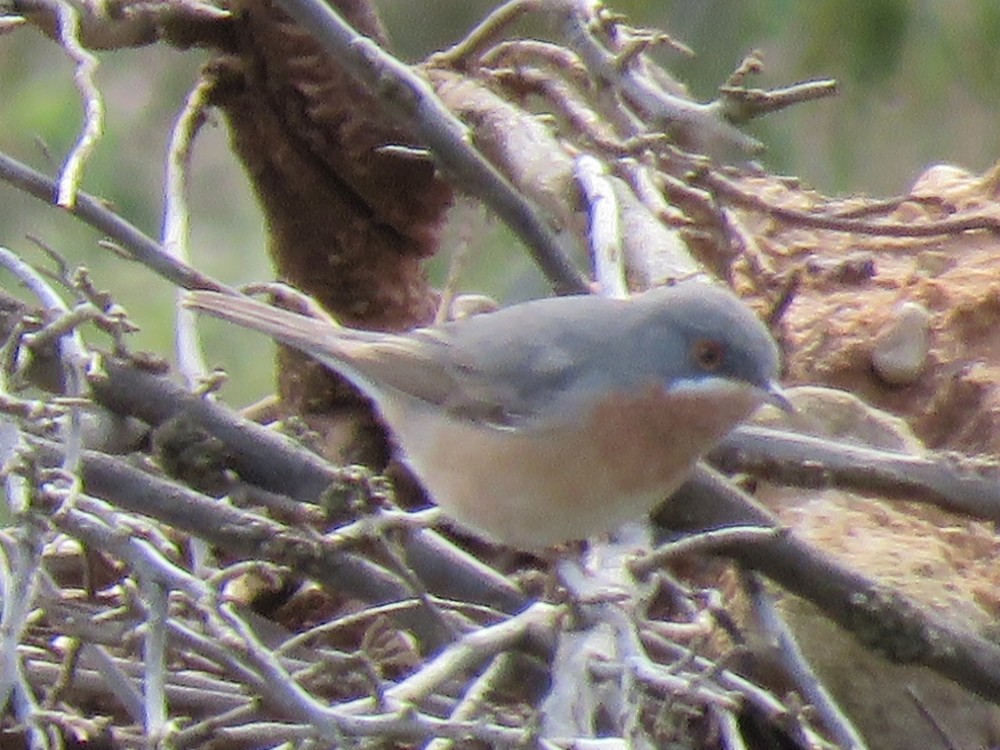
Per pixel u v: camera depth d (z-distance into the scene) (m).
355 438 11.30
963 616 8.83
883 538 9.40
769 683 8.75
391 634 9.70
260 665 6.40
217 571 8.49
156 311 15.48
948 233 10.11
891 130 15.73
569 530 8.54
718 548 8.02
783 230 11.52
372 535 7.55
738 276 10.95
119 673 7.49
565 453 8.32
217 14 10.85
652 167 10.42
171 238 9.95
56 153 15.73
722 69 15.69
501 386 8.52
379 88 8.71
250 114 11.24
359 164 11.28
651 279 9.14
